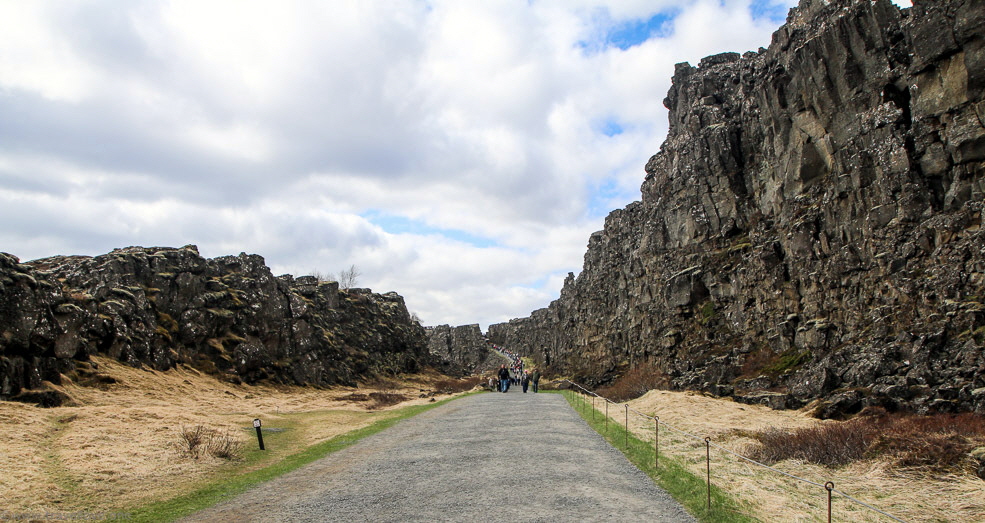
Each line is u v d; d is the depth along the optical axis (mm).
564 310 126625
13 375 32969
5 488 15945
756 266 49062
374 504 14492
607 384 69125
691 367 51219
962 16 33156
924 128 35844
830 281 40906
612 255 87812
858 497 15922
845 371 33594
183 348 57062
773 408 35438
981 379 26891
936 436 20359
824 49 43156
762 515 13773
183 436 24031
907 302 34000
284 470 19516
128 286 53719
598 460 19656
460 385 88125
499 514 13320
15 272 35625
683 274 58125
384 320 114750
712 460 20672
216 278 66438
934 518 14117
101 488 16844
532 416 33156
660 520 12875
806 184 46438
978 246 31047
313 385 70750
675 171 63562
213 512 14328
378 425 32062
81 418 27625
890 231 36750
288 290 75500
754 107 55281
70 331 41344
